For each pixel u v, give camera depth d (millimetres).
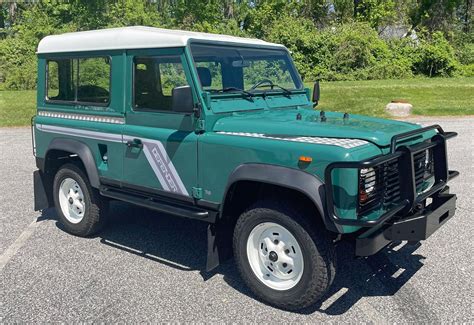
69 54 5488
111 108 5098
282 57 5504
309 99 5703
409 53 28484
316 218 3881
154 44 4617
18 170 9578
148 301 4242
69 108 5582
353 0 33469
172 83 4527
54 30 30859
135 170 4961
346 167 3498
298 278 3967
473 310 4012
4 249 5449
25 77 25625
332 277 3873
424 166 4445
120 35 4906
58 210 5969
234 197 4266
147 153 4797
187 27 32688
